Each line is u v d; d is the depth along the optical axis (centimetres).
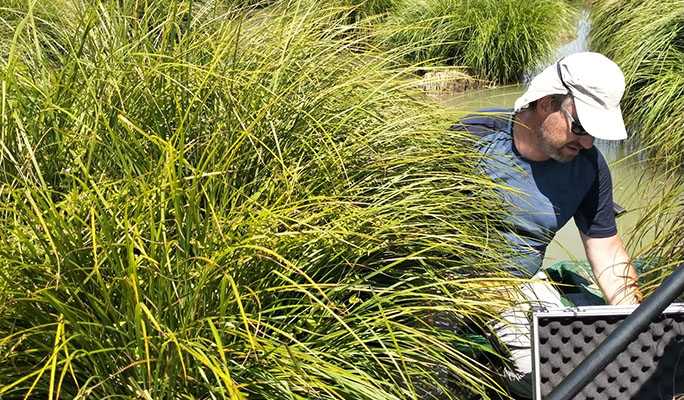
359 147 235
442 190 235
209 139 216
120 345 173
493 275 229
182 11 250
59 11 284
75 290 168
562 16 910
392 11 802
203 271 173
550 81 244
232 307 185
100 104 187
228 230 186
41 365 172
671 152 391
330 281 208
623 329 158
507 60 789
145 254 159
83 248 165
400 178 236
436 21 794
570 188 259
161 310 174
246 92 227
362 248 202
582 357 204
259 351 177
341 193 214
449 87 696
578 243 404
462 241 222
